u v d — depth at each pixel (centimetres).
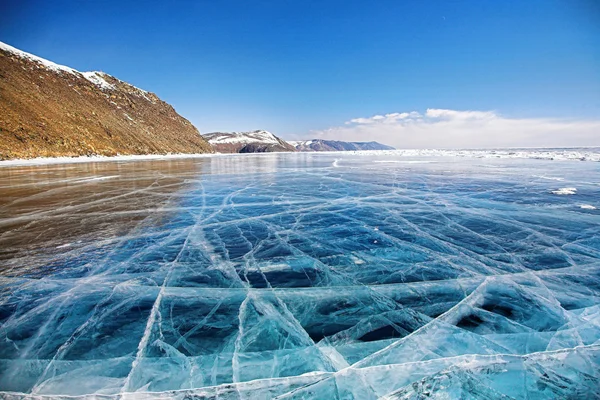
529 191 1291
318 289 448
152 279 482
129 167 2566
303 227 779
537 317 373
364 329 351
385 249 614
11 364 294
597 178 1703
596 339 329
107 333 343
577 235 699
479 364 285
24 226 779
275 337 337
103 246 632
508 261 551
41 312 387
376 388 262
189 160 4159
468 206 1014
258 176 1945
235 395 254
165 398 250
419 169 2377
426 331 345
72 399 250
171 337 336
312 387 262
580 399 249
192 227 777
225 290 446
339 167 2688
